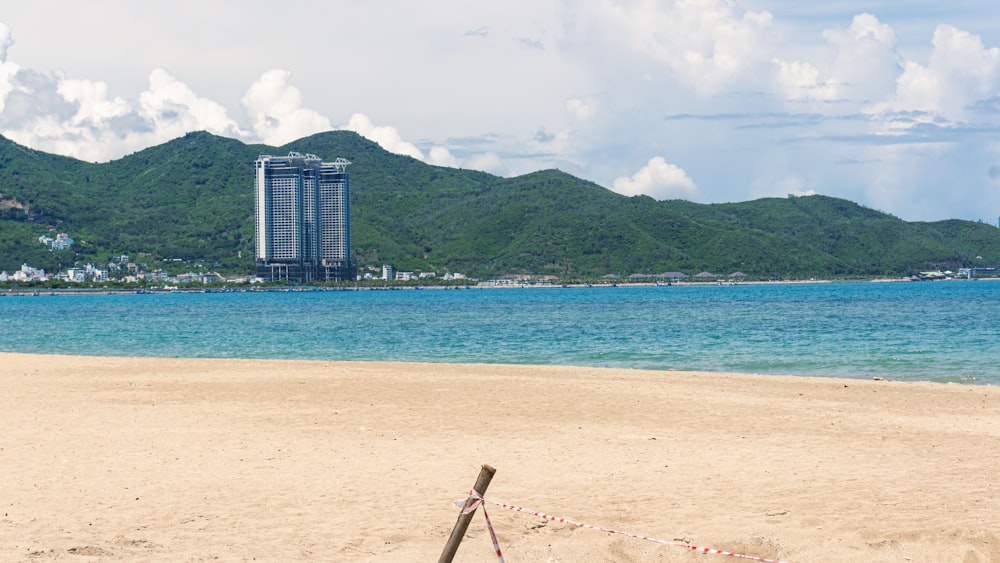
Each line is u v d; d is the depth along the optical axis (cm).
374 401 2405
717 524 1142
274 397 2497
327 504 1245
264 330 7238
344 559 998
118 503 1243
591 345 5059
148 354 4859
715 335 5756
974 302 12269
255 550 1023
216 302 19950
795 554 1026
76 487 1344
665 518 1176
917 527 1112
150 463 1534
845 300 14138
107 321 9600
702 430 1916
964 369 3484
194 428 1938
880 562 995
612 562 1008
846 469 1492
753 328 6488
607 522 1162
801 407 2277
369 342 5616
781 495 1302
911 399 2447
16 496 1284
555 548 1052
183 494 1301
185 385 2806
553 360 4162
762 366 3706
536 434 1864
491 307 13588
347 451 1662
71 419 2069
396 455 1623
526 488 1352
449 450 1675
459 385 2781
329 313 11594
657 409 2238
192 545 1040
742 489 1343
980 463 1544
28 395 2548
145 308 15312
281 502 1255
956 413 2180
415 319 9212
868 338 5216
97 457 1588
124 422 2022
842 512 1200
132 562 973
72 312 13300
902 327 6297
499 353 4622
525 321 8331
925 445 1727
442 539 1084
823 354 4194
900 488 1346
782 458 1593
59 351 5125
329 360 4103
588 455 1625
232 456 1606
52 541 1051
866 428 1938
